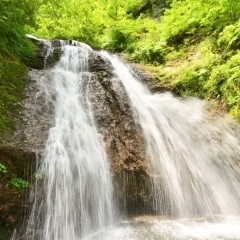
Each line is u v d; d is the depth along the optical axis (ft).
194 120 24.76
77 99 22.49
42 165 15.92
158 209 17.90
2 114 17.81
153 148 20.26
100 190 16.92
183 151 20.89
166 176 18.76
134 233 15.29
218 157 20.81
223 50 29.60
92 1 49.75
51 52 31.07
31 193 15.11
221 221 16.84
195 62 31.14
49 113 20.13
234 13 30.45
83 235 15.64
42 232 14.94
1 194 14.39
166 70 33.14
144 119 22.81
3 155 15.24
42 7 33.83
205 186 19.13
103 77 25.08
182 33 38.50
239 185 19.27
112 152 18.54
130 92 26.20
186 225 16.25
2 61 22.72
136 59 37.91
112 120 20.84
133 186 17.78
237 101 24.52
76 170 16.74
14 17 24.97
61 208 15.65
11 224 14.70
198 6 35.37
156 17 56.24
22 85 22.07
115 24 44.55
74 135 18.56
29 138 17.03
